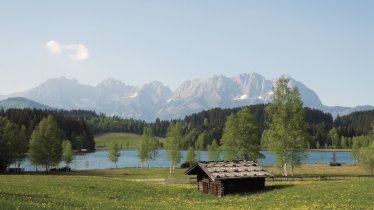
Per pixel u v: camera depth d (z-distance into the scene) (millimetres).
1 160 106562
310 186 56062
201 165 58344
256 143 90000
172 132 125000
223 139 91562
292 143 79562
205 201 49406
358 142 156000
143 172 116062
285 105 82062
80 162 188875
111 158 155625
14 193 39938
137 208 36562
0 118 117438
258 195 51938
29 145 123812
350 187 51312
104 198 45656
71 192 47312
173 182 75938
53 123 122500
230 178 54719
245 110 91375
